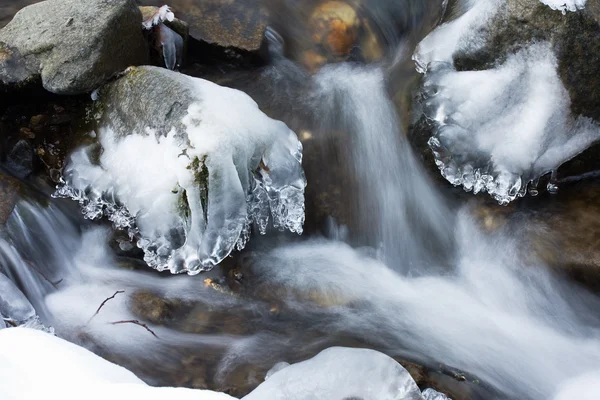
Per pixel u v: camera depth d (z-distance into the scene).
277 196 3.21
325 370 2.38
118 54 3.33
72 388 2.13
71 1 3.39
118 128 3.22
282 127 3.25
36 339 2.32
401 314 3.11
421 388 2.75
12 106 3.43
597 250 3.06
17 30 3.36
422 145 3.42
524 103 3.13
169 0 4.02
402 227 3.41
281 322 3.04
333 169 3.47
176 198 2.99
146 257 3.19
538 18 3.02
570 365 2.91
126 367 2.83
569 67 3.04
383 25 4.07
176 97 3.03
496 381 2.83
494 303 3.15
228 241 3.01
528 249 3.18
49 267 3.18
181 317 3.03
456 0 3.57
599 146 3.22
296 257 3.30
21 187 3.20
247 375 2.79
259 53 3.86
